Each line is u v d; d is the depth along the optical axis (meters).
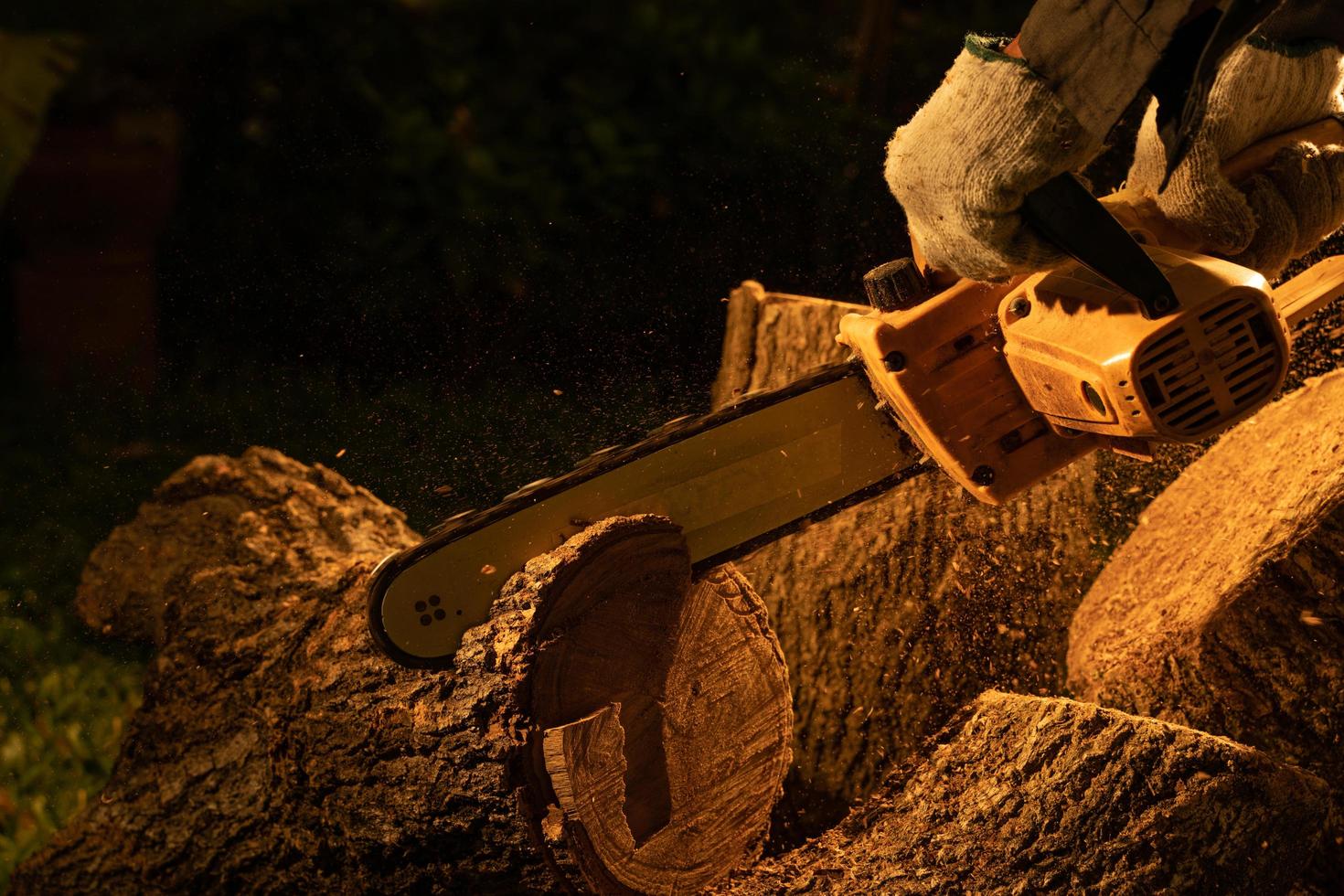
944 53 6.95
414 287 6.37
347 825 2.17
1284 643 2.13
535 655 1.85
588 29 6.67
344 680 2.21
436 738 1.96
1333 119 1.86
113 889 2.45
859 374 2.07
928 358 1.83
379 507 3.30
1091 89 1.42
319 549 2.93
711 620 2.12
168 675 2.57
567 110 6.60
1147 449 1.77
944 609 2.87
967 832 1.89
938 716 2.82
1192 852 1.78
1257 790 1.79
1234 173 1.82
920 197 1.61
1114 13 1.37
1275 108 1.79
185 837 2.41
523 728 1.86
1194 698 2.23
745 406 2.02
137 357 6.25
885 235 6.46
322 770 2.20
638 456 1.98
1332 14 1.79
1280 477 2.48
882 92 6.77
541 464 5.06
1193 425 1.60
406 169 6.36
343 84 6.48
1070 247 1.56
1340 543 2.08
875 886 1.92
